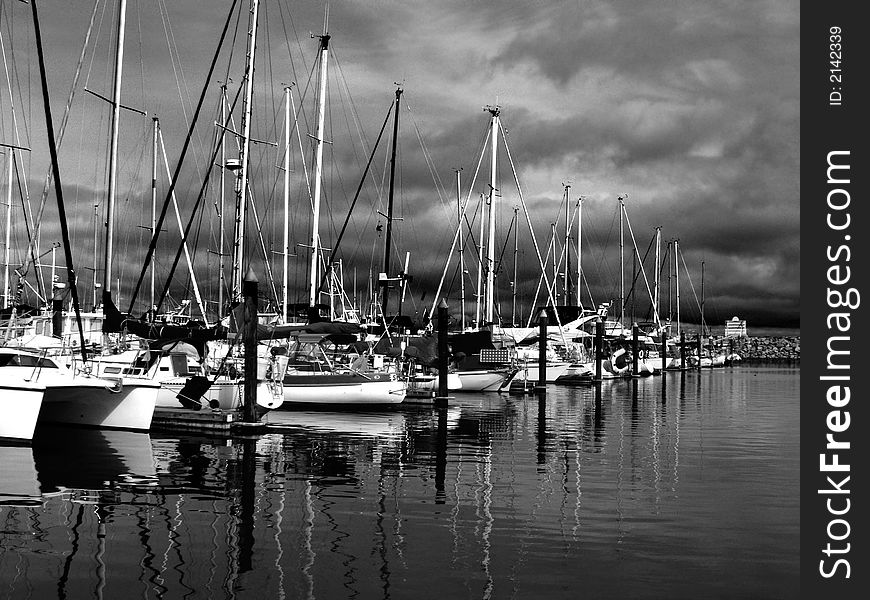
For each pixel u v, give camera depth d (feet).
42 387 72.69
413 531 43.01
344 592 33.24
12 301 108.78
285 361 107.34
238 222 108.99
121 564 36.55
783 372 382.01
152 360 88.58
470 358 165.58
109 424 85.25
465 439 83.82
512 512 47.78
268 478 58.34
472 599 32.65
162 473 59.93
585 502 50.78
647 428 97.55
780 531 44.06
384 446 77.20
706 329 447.42
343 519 45.57
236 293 107.76
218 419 84.53
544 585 34.42
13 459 65.21
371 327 156.46
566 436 87.76
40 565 36.22
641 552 39.55
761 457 71.67
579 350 223.71
